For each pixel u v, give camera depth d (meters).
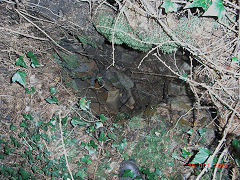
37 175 2.55
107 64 4.36
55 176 2.52
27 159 2.61
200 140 2.71
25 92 2.78
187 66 3.68
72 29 2.96
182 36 2.33
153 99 4.36
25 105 2.73
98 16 2.64
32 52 2.83
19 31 2.84
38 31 2.99
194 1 1.96
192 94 3.52
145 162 2.76
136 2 2.30
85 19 2.77
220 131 2.42
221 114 2.32
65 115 2.82
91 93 4.36
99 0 2.55
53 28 2.98
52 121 2.67
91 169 2.64
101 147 2.81
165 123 3.04
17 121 2.68
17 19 2.84
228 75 2.24
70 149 2.66
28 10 2.77
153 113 3.23
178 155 2.71
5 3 2.72
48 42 3.16
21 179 2.57
